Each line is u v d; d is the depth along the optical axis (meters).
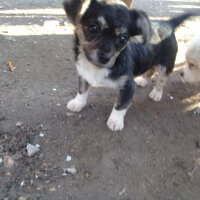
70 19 0.27
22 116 0.33
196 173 0.30
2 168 0.27
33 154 0.29
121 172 0.29
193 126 0.37
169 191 0.28
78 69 0.32
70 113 0.35
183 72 0.44
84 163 0.29
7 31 0.50
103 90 0.41
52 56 0.46
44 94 0.37
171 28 0.37
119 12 0.26
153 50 0.34
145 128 0.36
